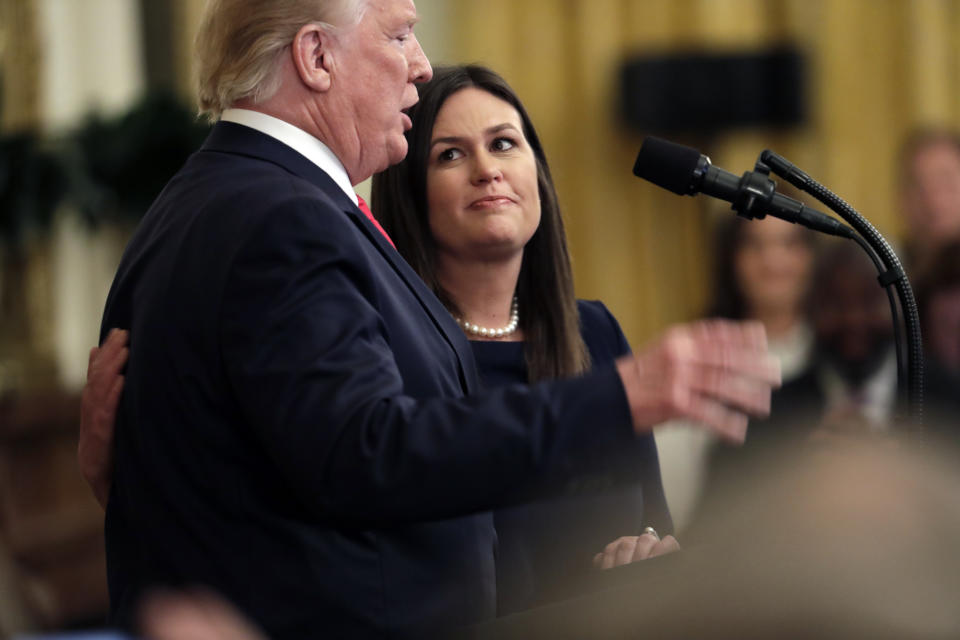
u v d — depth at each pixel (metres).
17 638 3.53
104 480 6.29
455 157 8.57
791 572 3.34
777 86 21.59
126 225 21.19
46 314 22.02
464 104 8.61
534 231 8.73
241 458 5.59
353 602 5.62
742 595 3.44
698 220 22.94
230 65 6.44
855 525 3.29
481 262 8.66
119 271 6.48
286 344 5.25
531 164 8.68
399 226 8.70
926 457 3.44
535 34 22.84
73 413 18.19
